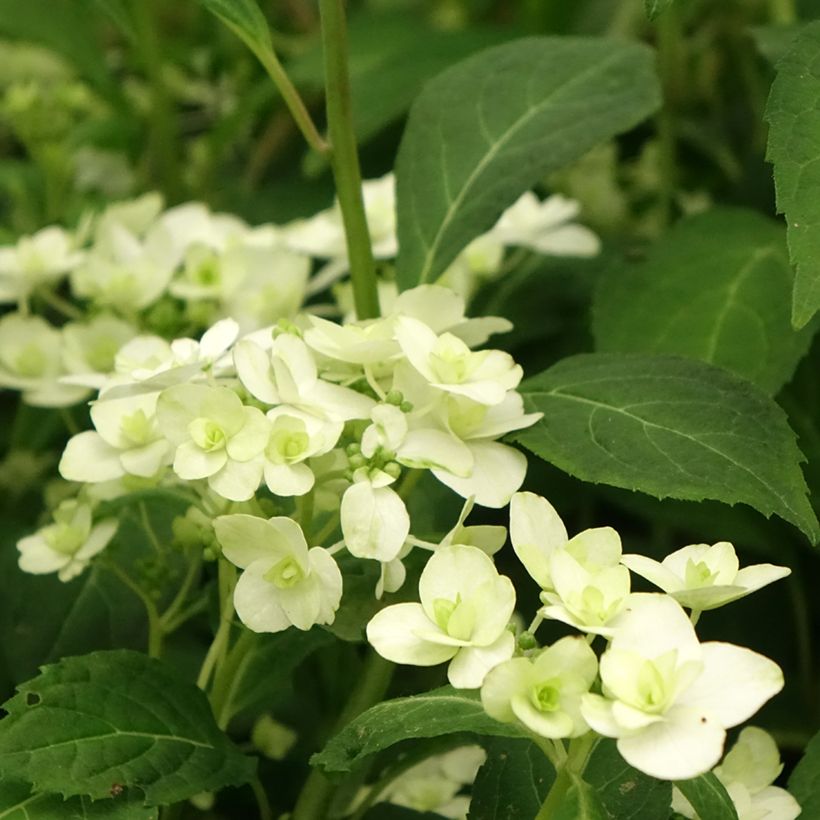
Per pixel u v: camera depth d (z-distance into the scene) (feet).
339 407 1.49
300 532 1.41
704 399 1.55
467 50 2.54
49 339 2.04
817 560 2.11
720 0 2.79
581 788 1.31
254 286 2.11
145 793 1.48
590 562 1.39
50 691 1.50
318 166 2.33
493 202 1.83
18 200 2.63
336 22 1.70
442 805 1.77
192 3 3.37
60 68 3.17
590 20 2.95
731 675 1.28
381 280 2.22
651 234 2.68
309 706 2.00
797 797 1.52
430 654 1.35
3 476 2.27
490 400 1.47
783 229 1.99
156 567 1.71
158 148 2.68
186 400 1.46
